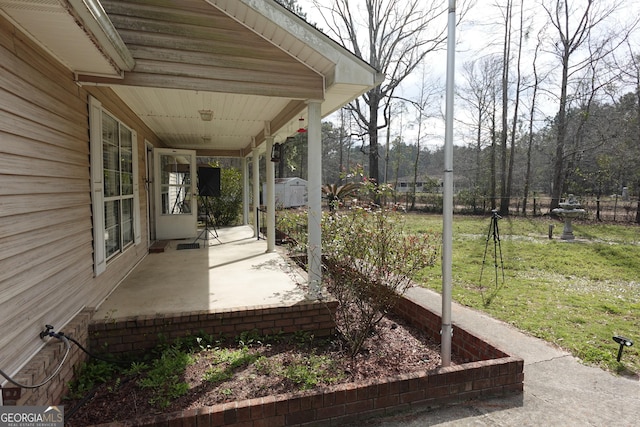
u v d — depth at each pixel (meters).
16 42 2.00
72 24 1.97
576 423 2.15
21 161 2.03
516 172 23.89
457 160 26.45
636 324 3.67
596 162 16.69
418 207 18.69
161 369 2.61
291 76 3.52
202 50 3.24
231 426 1.93
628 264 6.48
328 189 14.56
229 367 2.69
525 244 8.64
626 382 2.60
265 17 3.12
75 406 2.22
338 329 3.42
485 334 3.43
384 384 2.21
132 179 4.80
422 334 3.49
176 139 7.55
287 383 2.49
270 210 5.91
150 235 7.07
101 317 2.94
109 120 3.75
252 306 3.27
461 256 7.23
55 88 2.48
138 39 3.07
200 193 7.55
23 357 2.03
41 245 2.25
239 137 7.23
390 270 3.07
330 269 3.44
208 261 5.21
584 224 12.82
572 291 4.86
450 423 2.16
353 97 3.83
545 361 2.91
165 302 3.37
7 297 1.87
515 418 2.20
